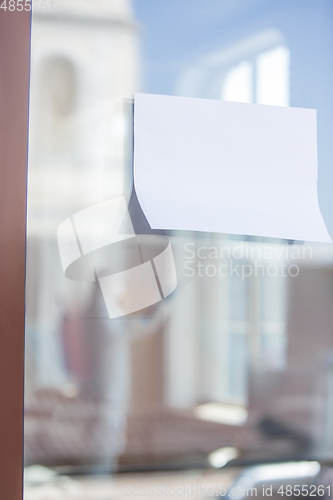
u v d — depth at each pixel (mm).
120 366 864
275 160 938
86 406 850
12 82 859
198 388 886
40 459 830
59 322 850
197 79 920
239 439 894
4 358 828
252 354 905
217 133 921
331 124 958
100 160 881
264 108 941
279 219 922
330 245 940
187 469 876
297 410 914
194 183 906
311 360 923
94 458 847
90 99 884
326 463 916
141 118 896
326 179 953
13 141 853
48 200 860
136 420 865
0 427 818
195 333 890
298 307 923
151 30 911
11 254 841
